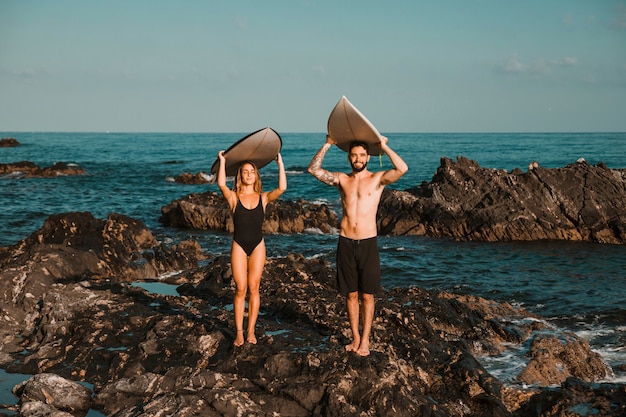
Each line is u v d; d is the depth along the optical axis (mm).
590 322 10281
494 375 7305
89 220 12984
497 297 12102
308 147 111562
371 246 6105
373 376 5820
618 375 7609
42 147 101625
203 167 56562
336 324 7527
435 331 8055
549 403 6078
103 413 5914
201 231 21156
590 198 20109
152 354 6887
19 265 10281
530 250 17562
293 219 20984
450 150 89062
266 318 8203
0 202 27766
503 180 21516
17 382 6672
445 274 14195
